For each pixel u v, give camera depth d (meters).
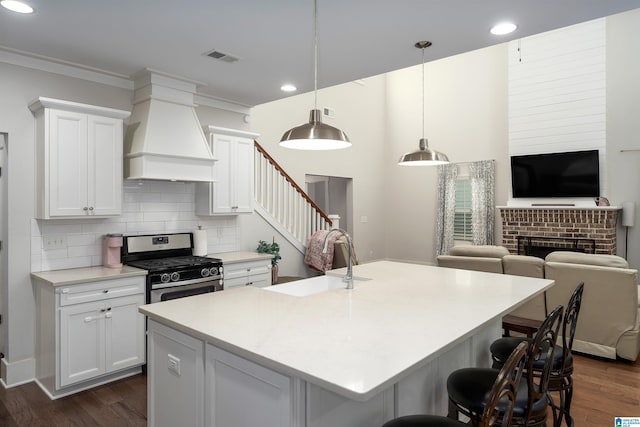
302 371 1.33
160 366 2.06
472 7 2.56
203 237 4.37
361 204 8.63
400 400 1.96
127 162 3.83
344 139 2.20
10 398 3.07
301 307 2.14
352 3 2.49
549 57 6.93
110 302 3.25
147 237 4.00
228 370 1.68
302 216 6.09
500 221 7.60
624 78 6.29
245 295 2.43
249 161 4.73
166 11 2.59
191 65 3.58
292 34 2.96
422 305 2.18
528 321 3.17
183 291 3.69
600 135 6.48
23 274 3.34
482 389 1.79
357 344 1.58
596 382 3.31
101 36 2.97
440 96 8.38
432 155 3.41
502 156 7.58
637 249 6.27
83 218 3.48
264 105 6.74
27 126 3.36
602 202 6.30
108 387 3.24
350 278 2.64
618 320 3.65
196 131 4.05
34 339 3.40
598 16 2.71
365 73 3.82
